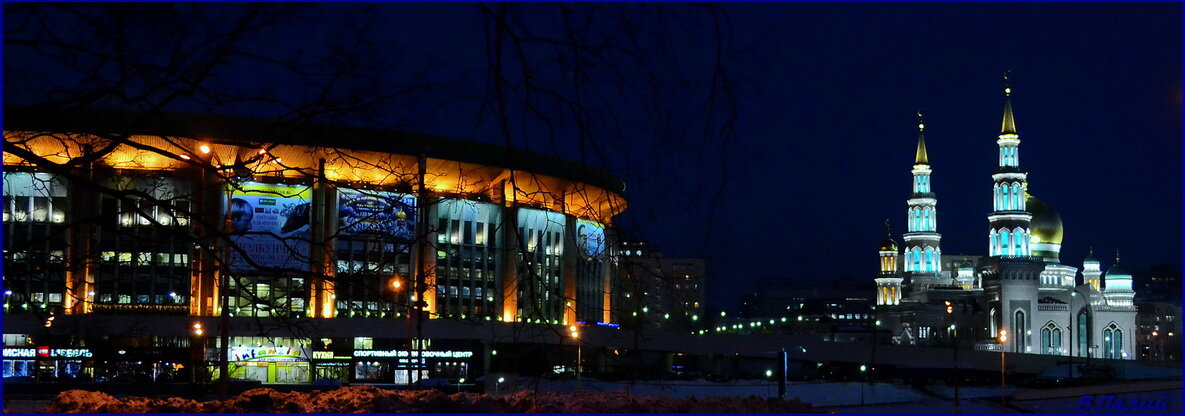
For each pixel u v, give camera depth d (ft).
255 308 69.97
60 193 244.42
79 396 67.31
